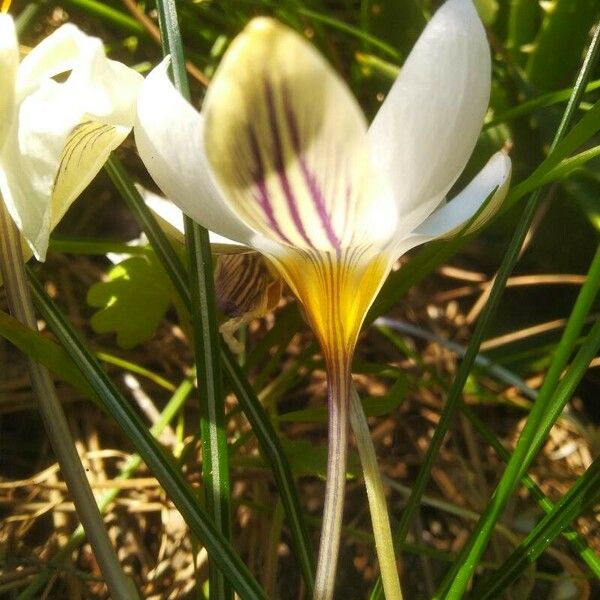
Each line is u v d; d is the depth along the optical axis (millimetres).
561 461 217
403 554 197
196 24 236
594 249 222
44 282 236
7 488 201
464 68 91
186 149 93
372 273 109
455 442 216
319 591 112
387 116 91
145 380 225
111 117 110
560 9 212
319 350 194
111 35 254
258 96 82
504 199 130
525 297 240
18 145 106
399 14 226
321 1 245
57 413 127
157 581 188
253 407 139
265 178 90
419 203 98
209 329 132
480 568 191
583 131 126
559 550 194
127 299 190
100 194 256
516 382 219
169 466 124
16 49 106
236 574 119
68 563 180
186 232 132
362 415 118
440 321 243
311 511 204
